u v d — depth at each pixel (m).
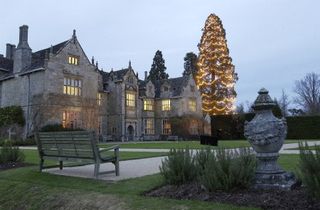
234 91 45.69
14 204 7.52
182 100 48.03
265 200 5.46
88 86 37.50
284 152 15.29
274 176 6.19
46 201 7.17
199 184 6.62
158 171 9.48
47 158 9.85
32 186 8.17
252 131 6.55
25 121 34.34
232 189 6.14
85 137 8.47
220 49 45.56
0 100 37.97
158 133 49.53
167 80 52.50
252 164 6.36
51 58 33.66
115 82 44.50
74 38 36.62
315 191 5.09
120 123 43.59
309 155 5.39
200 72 46.38
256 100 6.73
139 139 45.84
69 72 35.41
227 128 40.34
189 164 7.09
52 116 33.28
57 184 8.09
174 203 5.82
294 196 5.48
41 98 32.91
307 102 69.69
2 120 33.91
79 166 11.34
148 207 5.82
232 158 6.57
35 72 33.91
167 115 49.03
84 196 6.93
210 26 46.25
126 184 7.50
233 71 46.09
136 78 46.53
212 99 45.19
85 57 37.56
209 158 6.82
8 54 41.56
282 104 73.56
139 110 47.22
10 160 12.22
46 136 9.76
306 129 36.81
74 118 35.56
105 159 8.60
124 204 6.15
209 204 5.57
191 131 47.94
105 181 7.99
